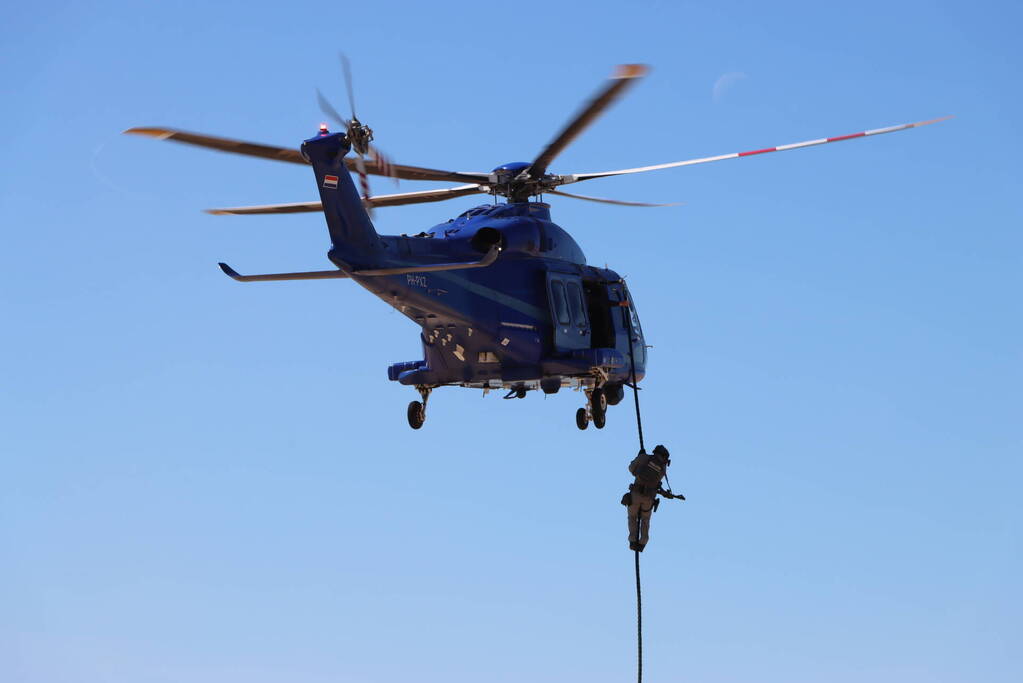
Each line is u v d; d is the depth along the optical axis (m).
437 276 40.78
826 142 41.59
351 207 37.53
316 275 37.56
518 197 47.62
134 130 36.88
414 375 44.81
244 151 38.47
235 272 37.50
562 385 48.38
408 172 43.12
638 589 36.28
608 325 49.56
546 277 45.62
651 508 36.59
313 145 37.12
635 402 37.97
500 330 43.44
